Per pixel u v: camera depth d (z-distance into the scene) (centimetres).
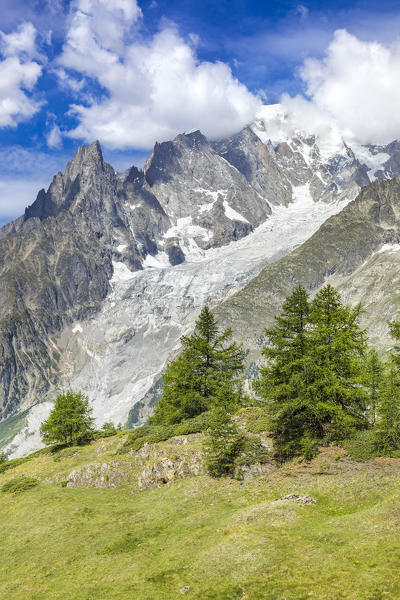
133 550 3212
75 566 3148
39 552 3531
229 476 4250
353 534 2716
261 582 2384
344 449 4125
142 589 2562
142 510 4062
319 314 4566
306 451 4103
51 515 4269
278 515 3155
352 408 4466
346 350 4334
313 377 4334
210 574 2562
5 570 3359
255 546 2733
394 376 4306
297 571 2414
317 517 3156
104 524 3850
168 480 4562
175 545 3120
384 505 2981
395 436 3900
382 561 2322
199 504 3859
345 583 2209
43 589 2889
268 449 4441
